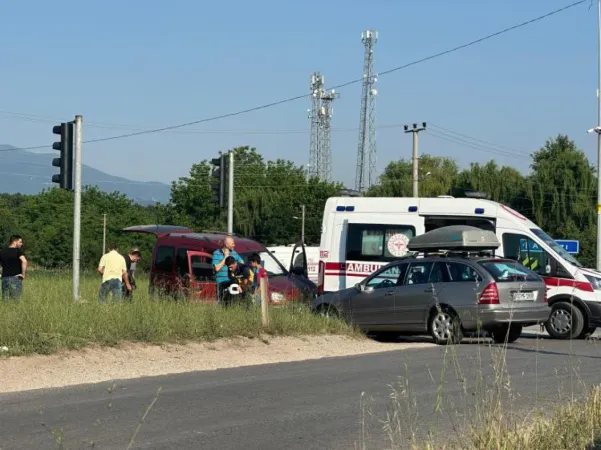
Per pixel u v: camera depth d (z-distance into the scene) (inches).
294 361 559.8
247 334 611.5
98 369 482.9
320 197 2802.7
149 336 552.1
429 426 336.8
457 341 658.2
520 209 2605.8
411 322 679.1
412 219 855.1
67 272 1385.3
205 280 821.9
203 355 551.2
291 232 2736.2
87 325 533.3
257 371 507.5
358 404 393.7
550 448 288.4
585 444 298.7
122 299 652.7
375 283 708.0
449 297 660.7
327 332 673.0
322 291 877.8
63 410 369.4
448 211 842.2
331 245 879.7
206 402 396.8
